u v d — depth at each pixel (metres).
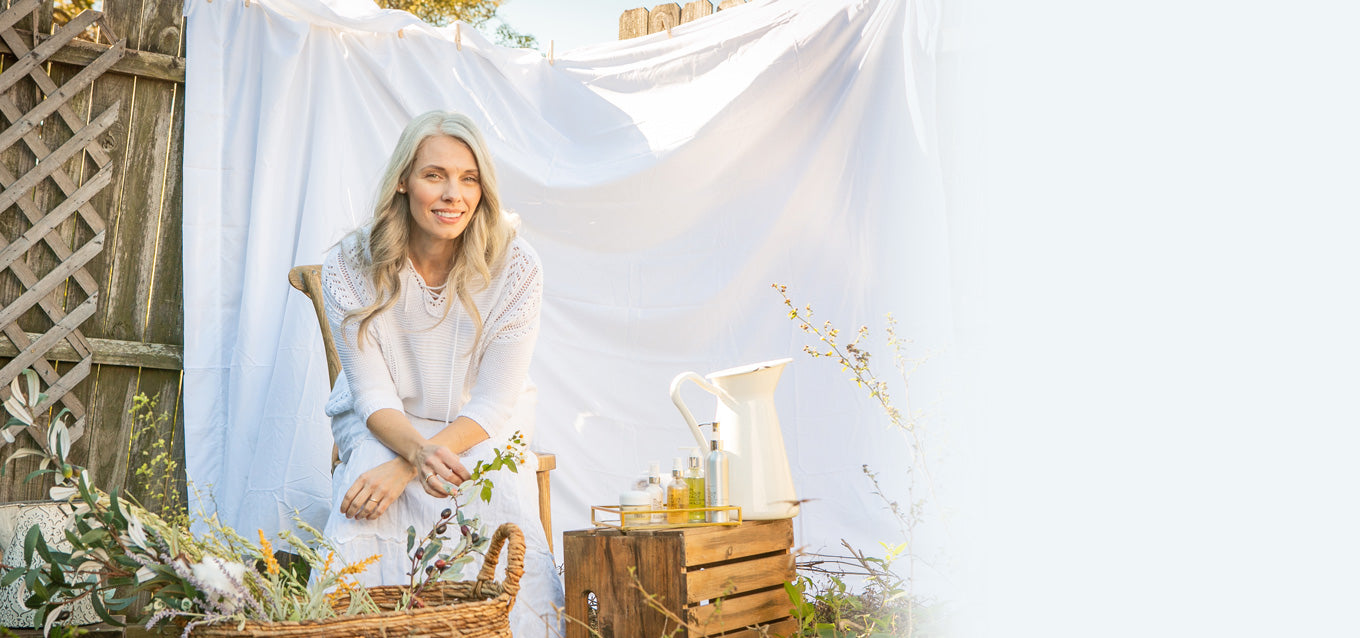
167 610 1.21
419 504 1.75
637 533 1.61
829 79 2.76
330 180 2.87
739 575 1.69
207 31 2.89
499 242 1.98
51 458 1.34
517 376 1.96
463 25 3.04
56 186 2.86
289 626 1.18
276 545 2.35
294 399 2.72
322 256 2.80
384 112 2.96
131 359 2.87
